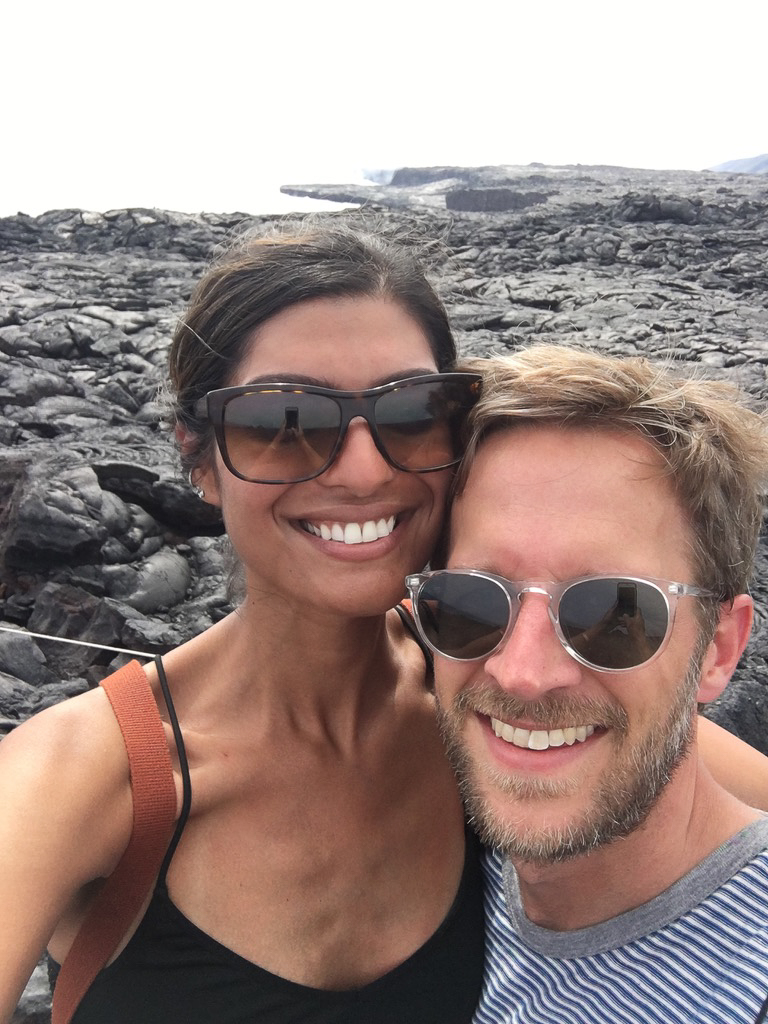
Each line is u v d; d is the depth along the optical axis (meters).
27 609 1.50
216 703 0.53
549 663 0.44
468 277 3.35
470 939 0.54
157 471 1.69
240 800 0.51
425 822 0.55
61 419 2.07
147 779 0.47
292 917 0.51
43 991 0.83
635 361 0.50
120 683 0.49
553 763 0.45
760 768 0.64
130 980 0.48
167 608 1.52
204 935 0.48
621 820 0.45
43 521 1.52
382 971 0.52
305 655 0.52
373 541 0.50
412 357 0.50
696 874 0.45
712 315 3.08
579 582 0.44
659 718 0.45
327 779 0.53
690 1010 0.42
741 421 0.49
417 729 0.58
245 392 0.48
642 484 0.45
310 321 0.48
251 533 0.50
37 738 0.46
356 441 0.48
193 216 4.38
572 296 3.21
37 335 2.55
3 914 0.41
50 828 0.43
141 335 2.63
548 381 0.47
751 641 1.49
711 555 0.47
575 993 0.46
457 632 0.46
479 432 0.48
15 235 4.21
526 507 0.45
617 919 0.46
